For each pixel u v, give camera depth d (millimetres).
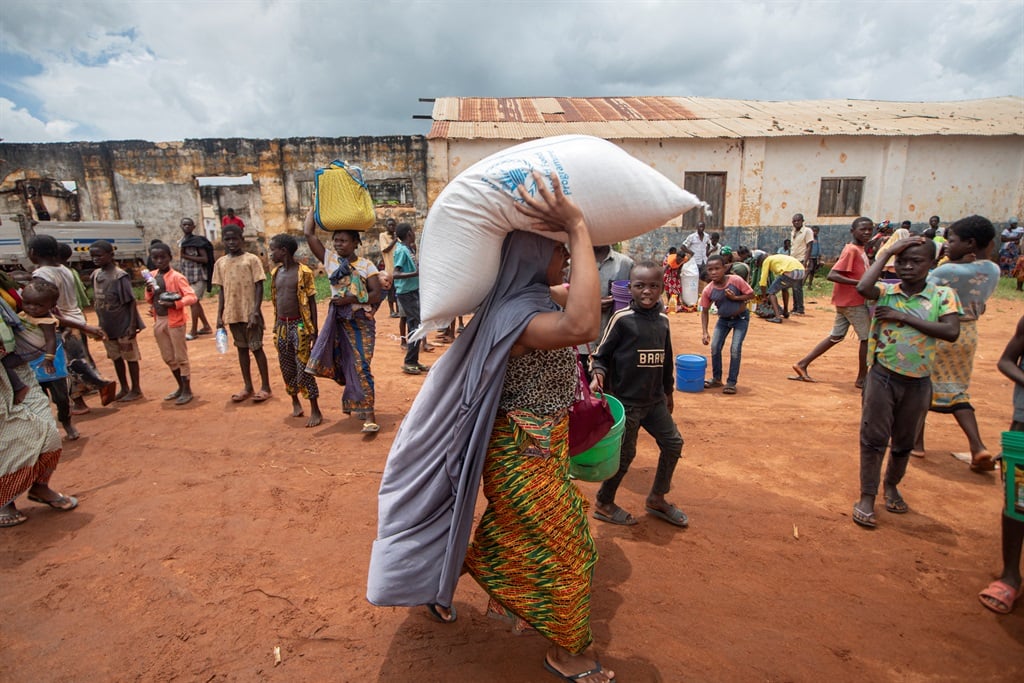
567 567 2186
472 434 2096
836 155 17641
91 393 6652
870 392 3600
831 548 3428
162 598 3010
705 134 16828
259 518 3801
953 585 3100
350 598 2998
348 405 5219
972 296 4246
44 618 2871
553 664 2408
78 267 14203
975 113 20062
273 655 2605
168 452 4926
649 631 2727
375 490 4191
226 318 6062
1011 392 6555
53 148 16672
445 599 2170
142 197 17203
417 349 7336
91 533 3641
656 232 17750
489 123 17859
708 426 5441
